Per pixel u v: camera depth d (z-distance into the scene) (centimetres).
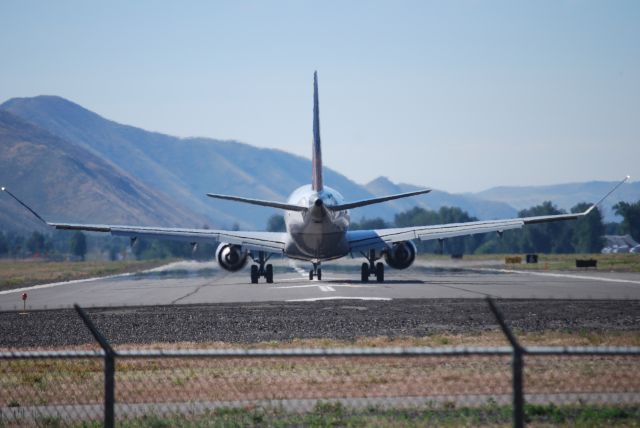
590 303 15938
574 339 10369
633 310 14412
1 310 17362
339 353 5497
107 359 5553
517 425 5397
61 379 8619
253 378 8250
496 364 8731
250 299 18400
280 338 11231
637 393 7219
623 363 8681
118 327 13088
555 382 7688
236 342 10850
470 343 10156
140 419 6675
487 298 5325
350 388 7625
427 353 5497
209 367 9119
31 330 12988
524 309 14700
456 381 7838
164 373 8750
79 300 19800
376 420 6391
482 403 6919
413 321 13000
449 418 6412
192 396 7481
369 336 11225
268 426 6316
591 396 7112
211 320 13775
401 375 8206
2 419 6781
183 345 10606
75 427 6494
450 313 14150
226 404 7112
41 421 6675
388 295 18638
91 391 7919
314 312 14775
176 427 6378
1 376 8881
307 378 8181
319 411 6756
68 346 10919
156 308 16488
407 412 6638
